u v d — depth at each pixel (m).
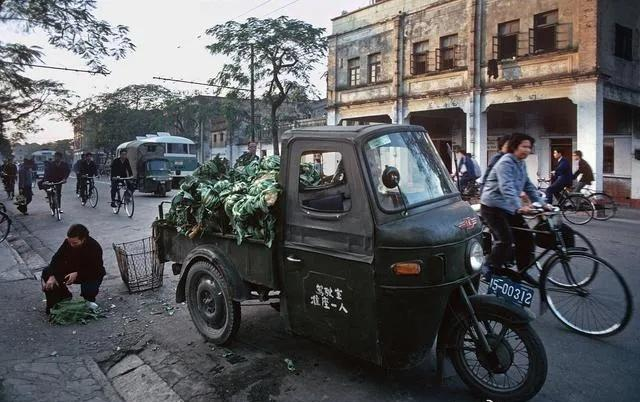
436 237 3.33
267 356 4.31
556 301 4.90
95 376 4.09
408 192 3.68
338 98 24.48
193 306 4.80
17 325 5.20
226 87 28.48
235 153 42.94
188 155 29.34
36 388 3.80
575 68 15.45
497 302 3.41
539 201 5.19
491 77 17.67
